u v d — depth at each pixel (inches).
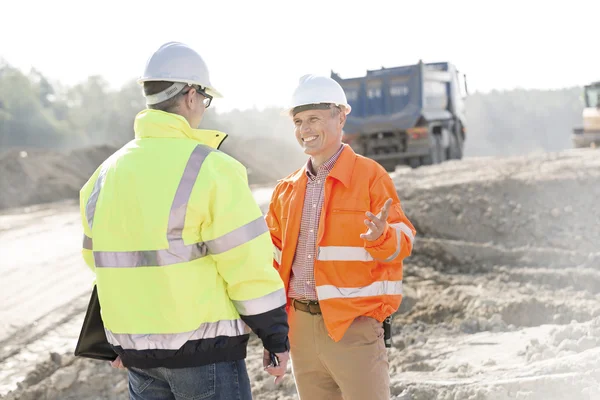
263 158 1942.7
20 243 608.4
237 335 109.3
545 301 295.0
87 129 3373.5
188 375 107.0
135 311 106.7
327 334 134.9
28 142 3029.0
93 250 111.0
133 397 115.4
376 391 132.7
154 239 105.0
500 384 186.2
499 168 575.8
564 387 177.5
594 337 212.1
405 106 773.3
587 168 470.9
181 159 107.1
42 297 399.2
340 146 141.4
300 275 138.4
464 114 943.0
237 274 106.3
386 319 139.9
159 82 112.6
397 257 128.8
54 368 270.8
